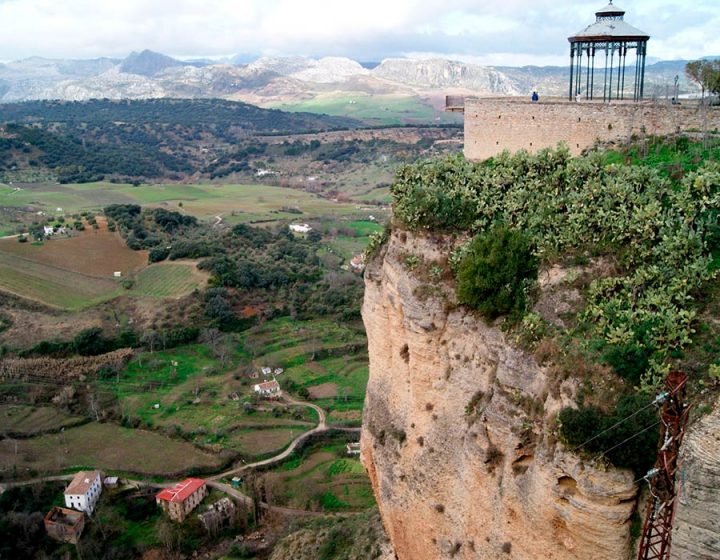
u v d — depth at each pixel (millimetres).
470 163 35625
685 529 18828
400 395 33688
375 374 36031
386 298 33500
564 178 30016
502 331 26984
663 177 29172
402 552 34031
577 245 26453
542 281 26594
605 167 29438
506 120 37938
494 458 25953
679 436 17844
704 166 28375
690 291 23656
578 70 39750
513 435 24547
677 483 19000
